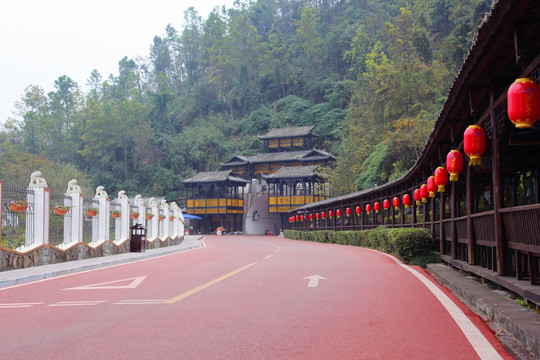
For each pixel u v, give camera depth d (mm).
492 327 5953
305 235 45875
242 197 78188
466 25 54031
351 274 11766
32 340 5309
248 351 4711
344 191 55844
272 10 139875
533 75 5941
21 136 90625
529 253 6336
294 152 77812
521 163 9086
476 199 10414
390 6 100875
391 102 49188
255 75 117000
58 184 57562
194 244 34469
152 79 140625
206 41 125375
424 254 14641
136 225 23438
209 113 113375
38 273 12375
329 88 98625
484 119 8227
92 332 5637
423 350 4699
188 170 95938
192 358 4488
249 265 14844
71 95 109062
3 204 13812
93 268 15109
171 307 7199
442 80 50219
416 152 41438
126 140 99812
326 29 120125
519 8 5066
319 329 5652
